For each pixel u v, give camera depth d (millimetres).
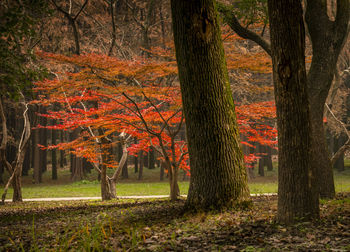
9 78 7832
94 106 13688
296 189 5863
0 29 7473
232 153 7785
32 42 16375
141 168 32344
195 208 7738
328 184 10867
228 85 7945
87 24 23594
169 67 9656
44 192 23281
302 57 5820
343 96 28312
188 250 4512
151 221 7371
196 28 7531
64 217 9344
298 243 4555
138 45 20875
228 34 13336
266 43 10797
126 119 11438
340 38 10492
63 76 14641
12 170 17234
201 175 7785
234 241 4883
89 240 4812
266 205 8359
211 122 7684
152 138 13562
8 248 5305
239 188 7746
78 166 32469
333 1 14164
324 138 10961
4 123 16969
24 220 9148
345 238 4586
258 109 11570
